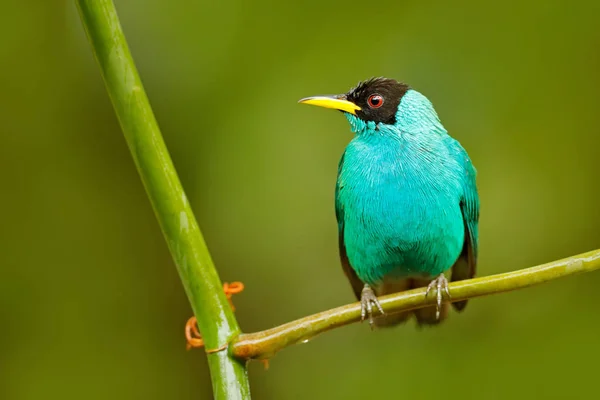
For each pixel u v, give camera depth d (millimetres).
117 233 11578
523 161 11367
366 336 11211
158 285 11531
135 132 4621
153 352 11273
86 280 11359
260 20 11688
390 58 11555
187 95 11508
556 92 11453
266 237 11242
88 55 11648
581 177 11281
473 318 10961
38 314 11133
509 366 10625
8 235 11266
